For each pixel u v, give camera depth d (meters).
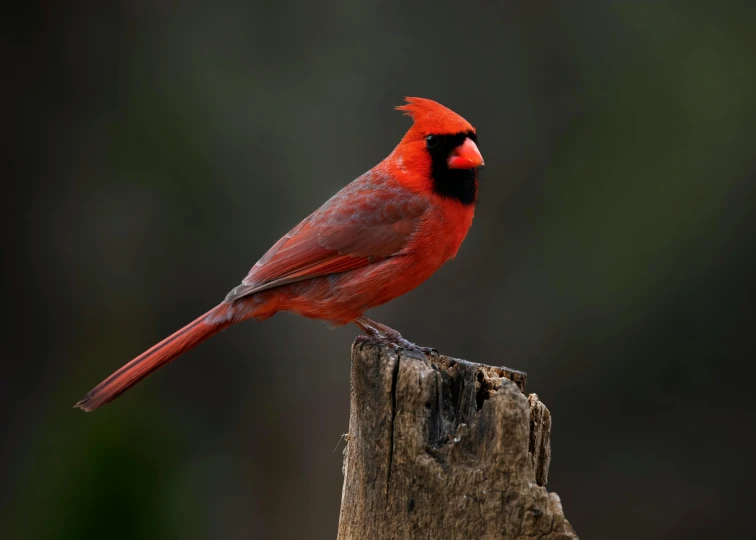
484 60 12.73
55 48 12.35
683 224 12.08
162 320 12.05
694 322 11.91
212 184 12.23
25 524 9.27
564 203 12.41
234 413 12.11
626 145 12.50
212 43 12.53
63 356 12.03
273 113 12.43
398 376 4.58
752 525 11.59
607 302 12.02
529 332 12.11
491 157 12.62
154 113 12.31
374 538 4.57
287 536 11.74
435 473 4.38
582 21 12.81
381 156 12.47
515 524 4.20
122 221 12.22
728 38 12.59
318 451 11.93
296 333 12.20
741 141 12.26
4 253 12.02
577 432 11.99
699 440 11.86
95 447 9.50
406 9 12.73
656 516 11.77
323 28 12.62
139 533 9.33
